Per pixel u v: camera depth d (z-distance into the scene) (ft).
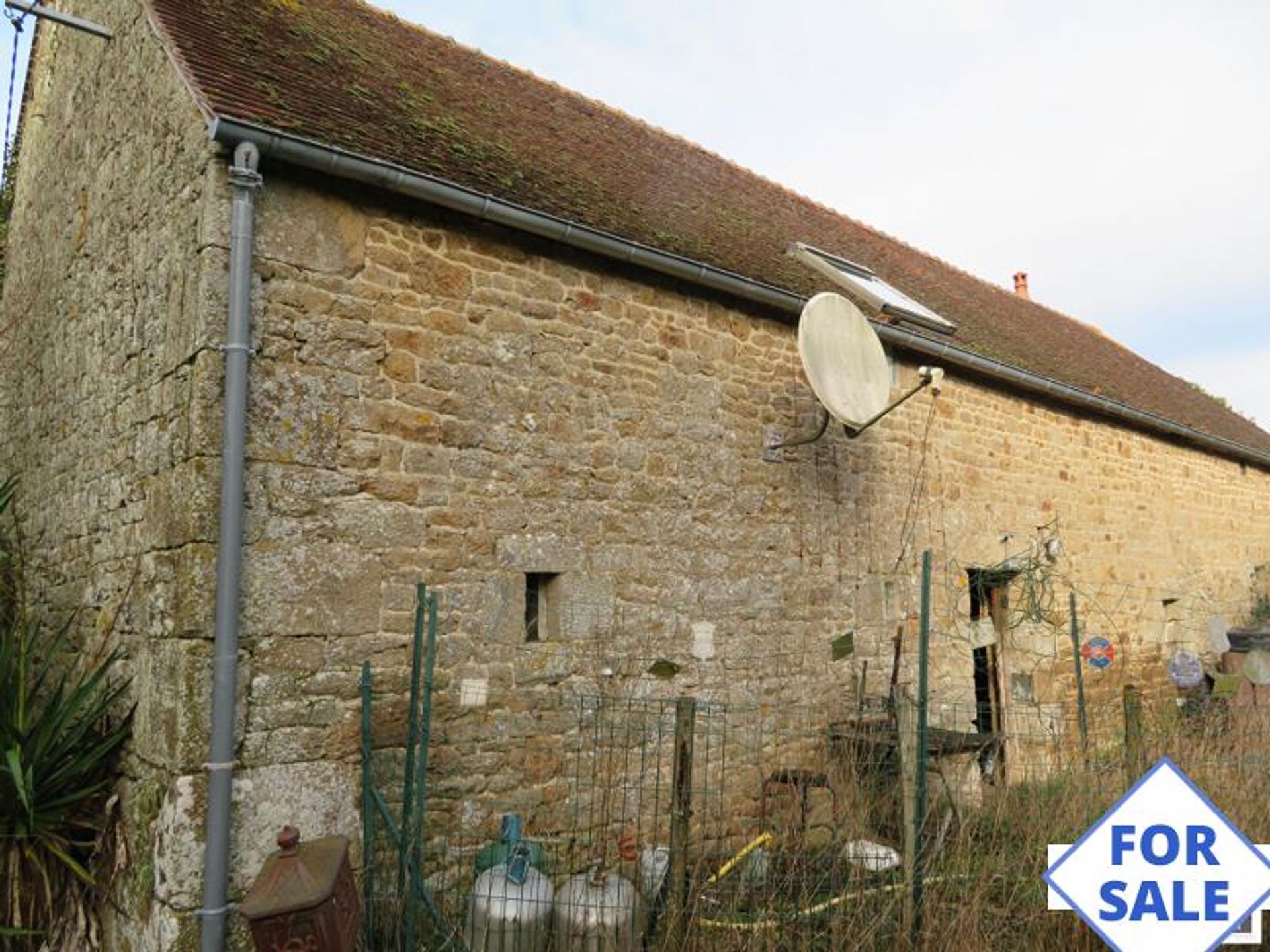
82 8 22.43
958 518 26.81
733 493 21.03
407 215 16.42
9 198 29.40
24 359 25.14
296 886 11.55
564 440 18.07
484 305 17.20
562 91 29.53
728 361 21.35
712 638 20.17
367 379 15.58
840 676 22.72
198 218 14.64
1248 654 29.78
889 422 25.13
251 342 14.35
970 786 18.66
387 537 15.52
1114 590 33.09
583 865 16.94
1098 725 28.55
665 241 20.06
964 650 26.61
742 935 13.50
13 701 15.90
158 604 14.65
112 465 17.71
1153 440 36.83
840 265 25.53
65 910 15.25
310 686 14.46
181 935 12.96
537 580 17.92
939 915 13.65
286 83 16.79
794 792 18.22
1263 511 45.62
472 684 16.24
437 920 13.98
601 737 17.84
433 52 25.32
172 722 13.74
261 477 14.29
